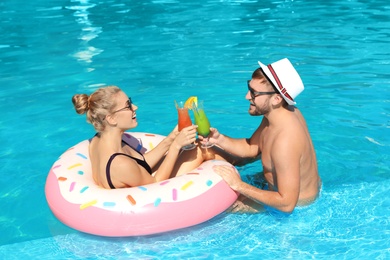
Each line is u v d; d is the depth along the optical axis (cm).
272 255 422
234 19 986
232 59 797
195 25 960
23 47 884
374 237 435
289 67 441
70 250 437
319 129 599
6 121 644
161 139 530
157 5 1090
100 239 447
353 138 580
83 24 988
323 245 430
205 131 470
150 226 429
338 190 496
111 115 440
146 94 696
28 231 462
